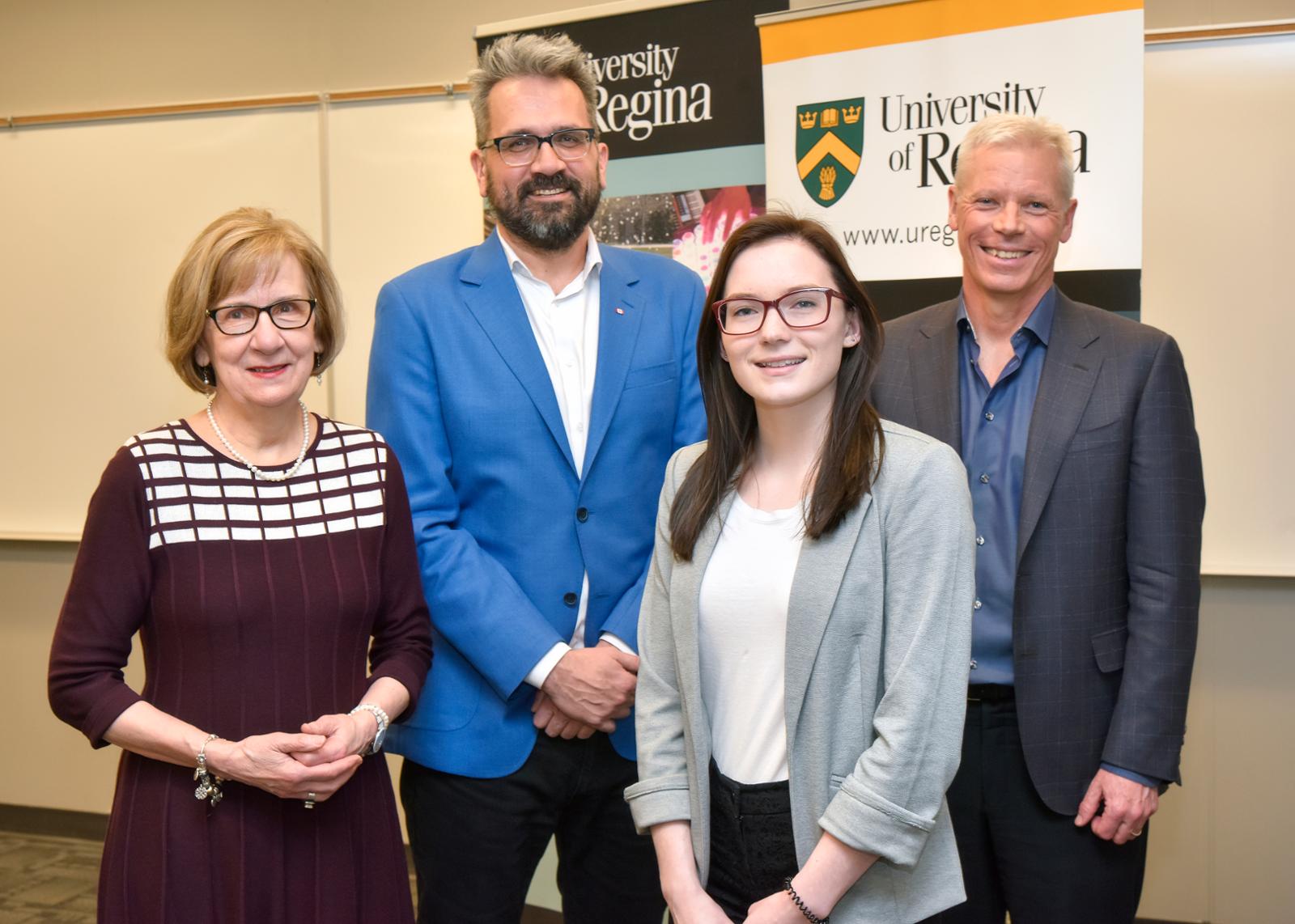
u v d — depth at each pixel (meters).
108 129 4.04
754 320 1.45
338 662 1.62
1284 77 3.07
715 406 1.54
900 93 2.66
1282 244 3.10
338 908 1.59
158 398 4.06
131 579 1.53
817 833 1.37
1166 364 1.87
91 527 1.54
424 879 2.01
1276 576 3.15
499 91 1.97
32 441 4.18
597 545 1.98
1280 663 3.19
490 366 1.98
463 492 2.00
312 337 1.66
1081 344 1.92
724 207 2.97
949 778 1.35
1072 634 1.83
